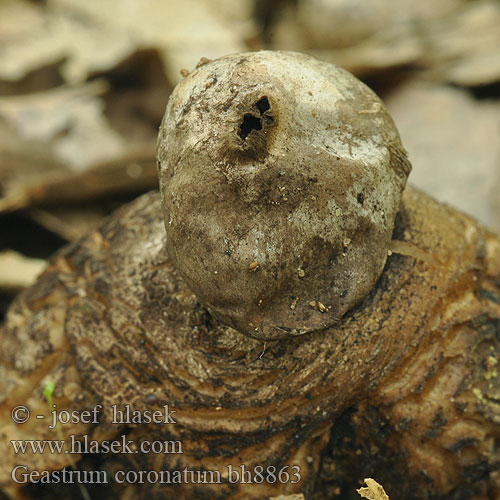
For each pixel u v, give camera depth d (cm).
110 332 9
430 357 9
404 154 8
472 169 16
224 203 8
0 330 10
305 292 8
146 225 9
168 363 9
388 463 9
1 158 17
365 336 8
